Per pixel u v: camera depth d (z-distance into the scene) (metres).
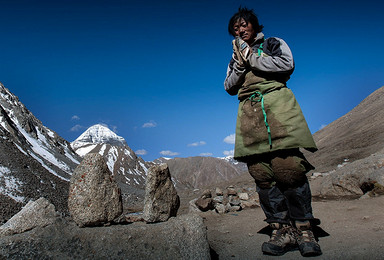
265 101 2.66
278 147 2.52
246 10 3.01
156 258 2.16
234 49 2.88
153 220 2.56
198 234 2.38
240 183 20.95
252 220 4.43
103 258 2.04
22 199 17.47
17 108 52.91
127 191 41.81
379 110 33.88
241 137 2.81
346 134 33.47
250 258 2.62
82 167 2.37
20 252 1.89
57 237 2.04
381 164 6.54
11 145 28.86
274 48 2.74
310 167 2.61
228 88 3.13
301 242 2.51
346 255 2.29
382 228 2.98
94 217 2.25
